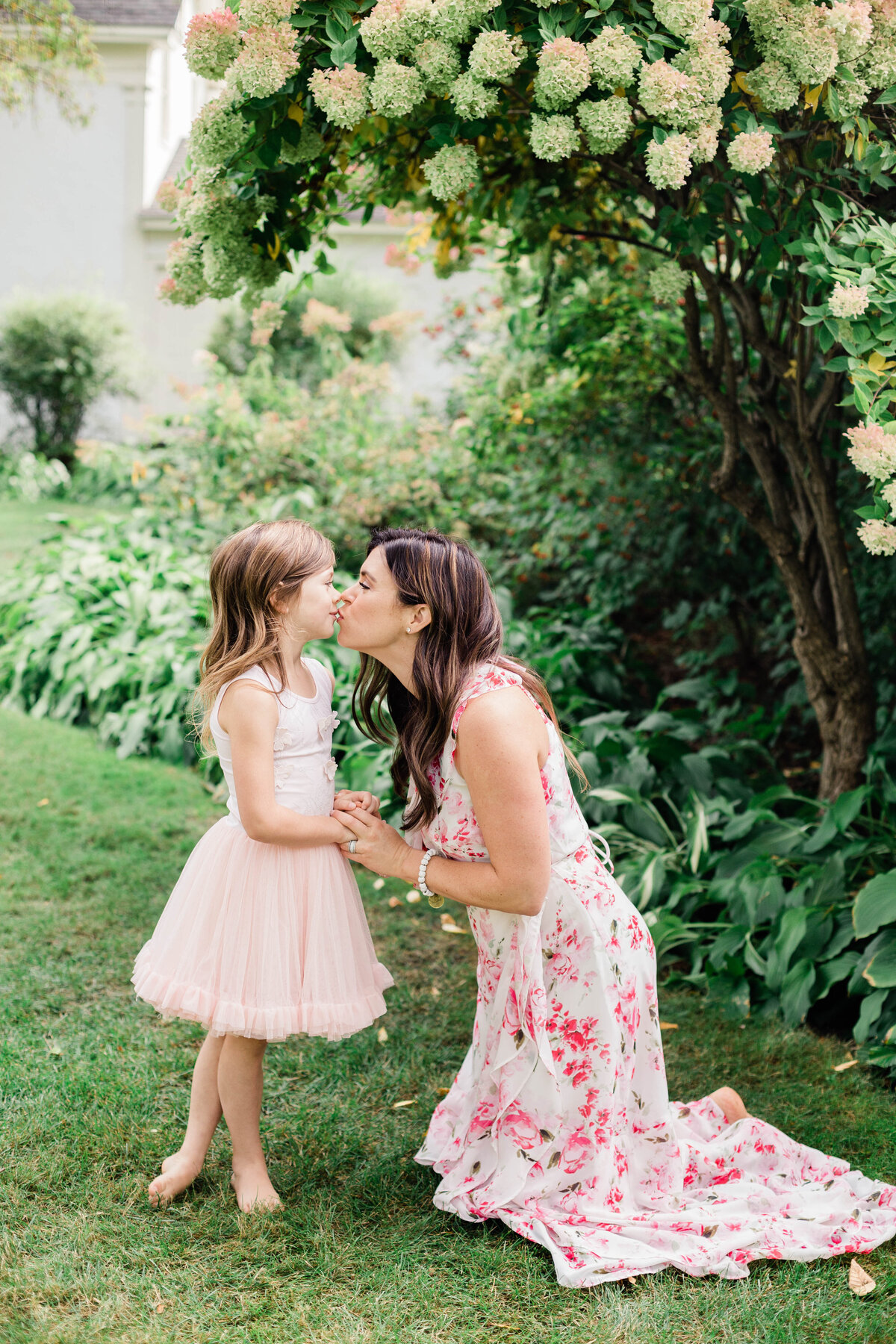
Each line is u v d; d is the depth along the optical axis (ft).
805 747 17.97
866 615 15.72
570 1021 6.85
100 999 9.94
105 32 43.91
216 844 6.89
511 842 6.39
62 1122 7.84
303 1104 8.36
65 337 42.37
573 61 7.48
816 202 8.37
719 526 18.35
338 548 23.65
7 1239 6.57
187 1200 7.11
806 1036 9.70
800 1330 6.08
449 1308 6.19
